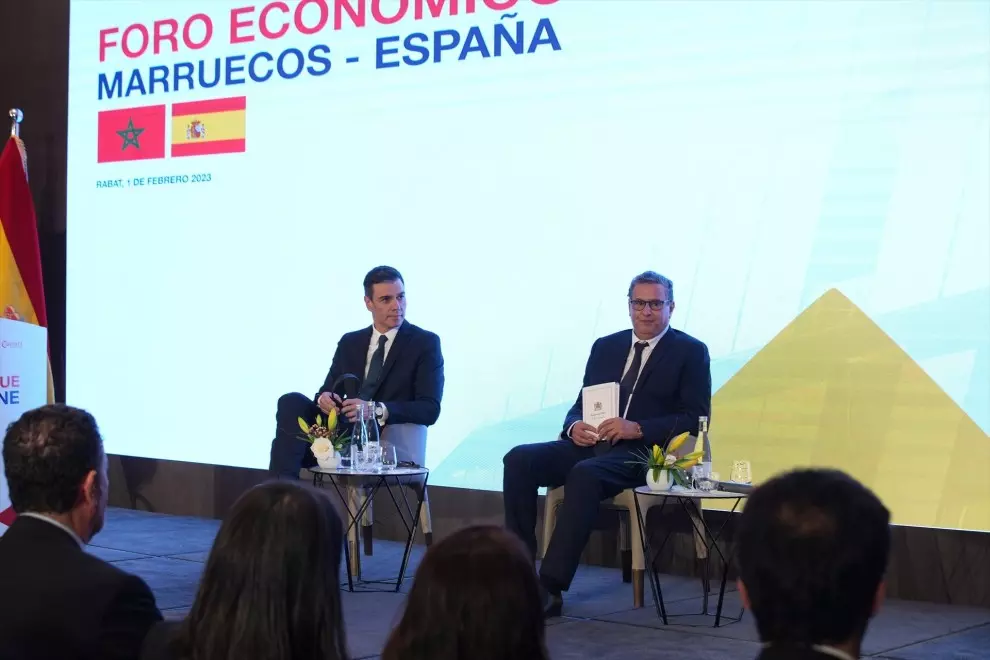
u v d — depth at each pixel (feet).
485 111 17.22
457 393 17.40
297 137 18.97
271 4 19.26
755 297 15.10
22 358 14.79
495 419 17.11
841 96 14.48
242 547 4.73
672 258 15.72
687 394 14.01
